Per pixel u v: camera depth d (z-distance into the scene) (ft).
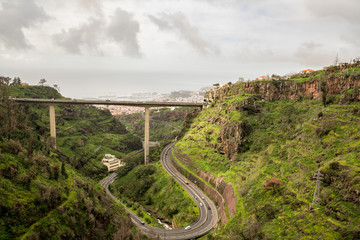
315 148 306.55
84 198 289.94
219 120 589.73
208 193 437.99
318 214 216.95
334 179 229.45
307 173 271.28
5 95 482.69
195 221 364.99
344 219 197.67
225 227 304.91
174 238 327.26
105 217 302.25
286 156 337.31
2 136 305.53
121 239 289.53
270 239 225.56
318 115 356.38
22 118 519.60
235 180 386.11
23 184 242.37
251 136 465.06
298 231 217.36
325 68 469.16
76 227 252.01
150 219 410.72
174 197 451.12
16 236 204.33
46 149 399.24
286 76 613.52
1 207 207.31
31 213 225.97
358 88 371.56
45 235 221.46
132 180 591.78
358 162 229.45
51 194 252.62
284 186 282.36
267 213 260.62
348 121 308.19
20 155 274.77
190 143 595.47
